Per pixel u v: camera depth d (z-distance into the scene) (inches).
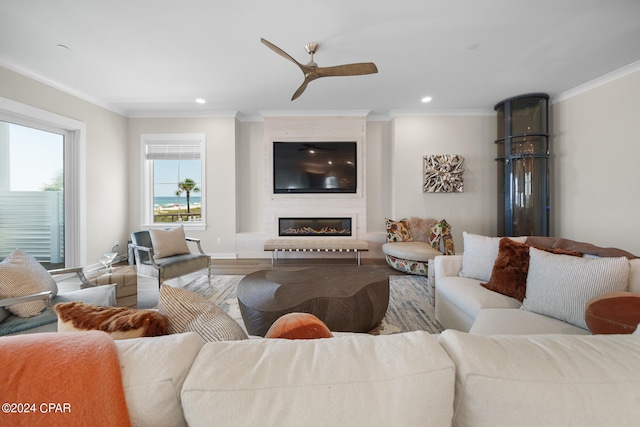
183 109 175.9
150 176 185.8
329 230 189.9
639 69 117.6
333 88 143.5
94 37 96.0
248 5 80.7
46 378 16.3
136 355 18.8
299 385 17.4
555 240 77.2
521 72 125.7
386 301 82.4
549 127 157.5
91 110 151.9
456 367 18.8
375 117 192.2
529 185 156.7
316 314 68.8
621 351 19.9
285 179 187.2
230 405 16.8
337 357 19.1
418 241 170.9
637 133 119.9
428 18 87.4
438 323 87.5
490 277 75.7
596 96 134.7
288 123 184.5
